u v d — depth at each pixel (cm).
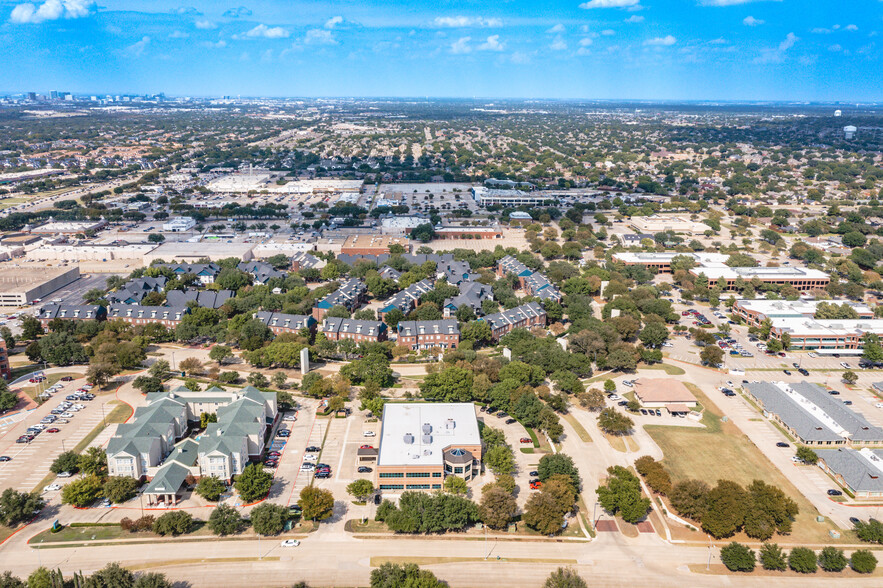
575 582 18012
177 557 19712
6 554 19612
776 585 19138
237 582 18788
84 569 19062
